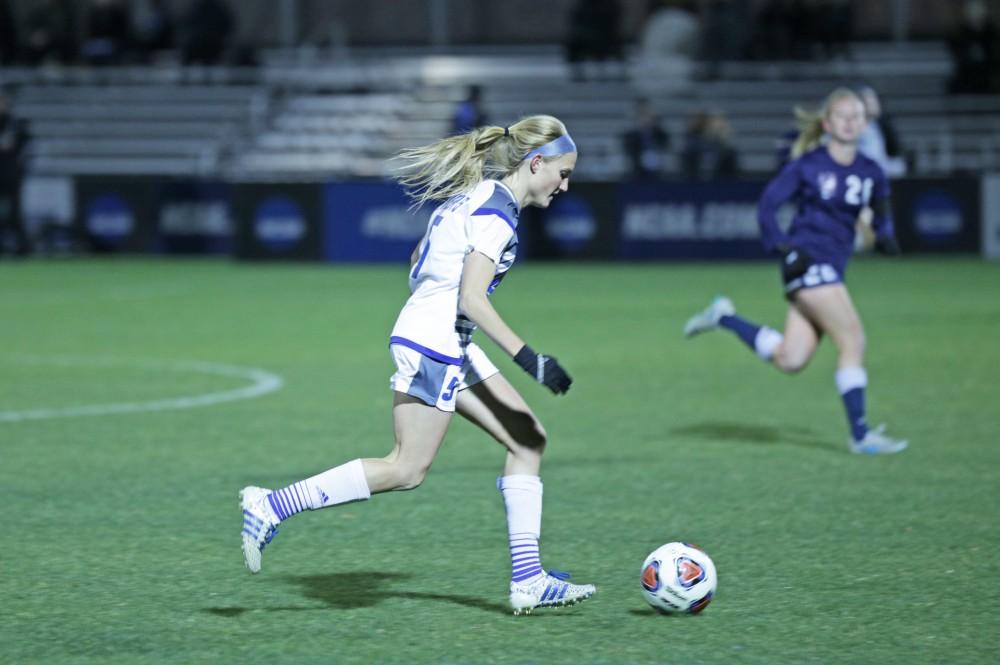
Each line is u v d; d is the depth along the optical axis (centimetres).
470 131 1883
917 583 2023
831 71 10938
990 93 10531
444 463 3016
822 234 3048
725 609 1894
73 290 7319
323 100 11112
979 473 2859
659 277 7738
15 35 11762
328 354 4884
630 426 3469
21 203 9400
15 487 2764
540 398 3944
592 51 11019
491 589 2011
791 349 3111
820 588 2000
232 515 2519
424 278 1847
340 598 1966
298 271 8388
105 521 2469
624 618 1853
